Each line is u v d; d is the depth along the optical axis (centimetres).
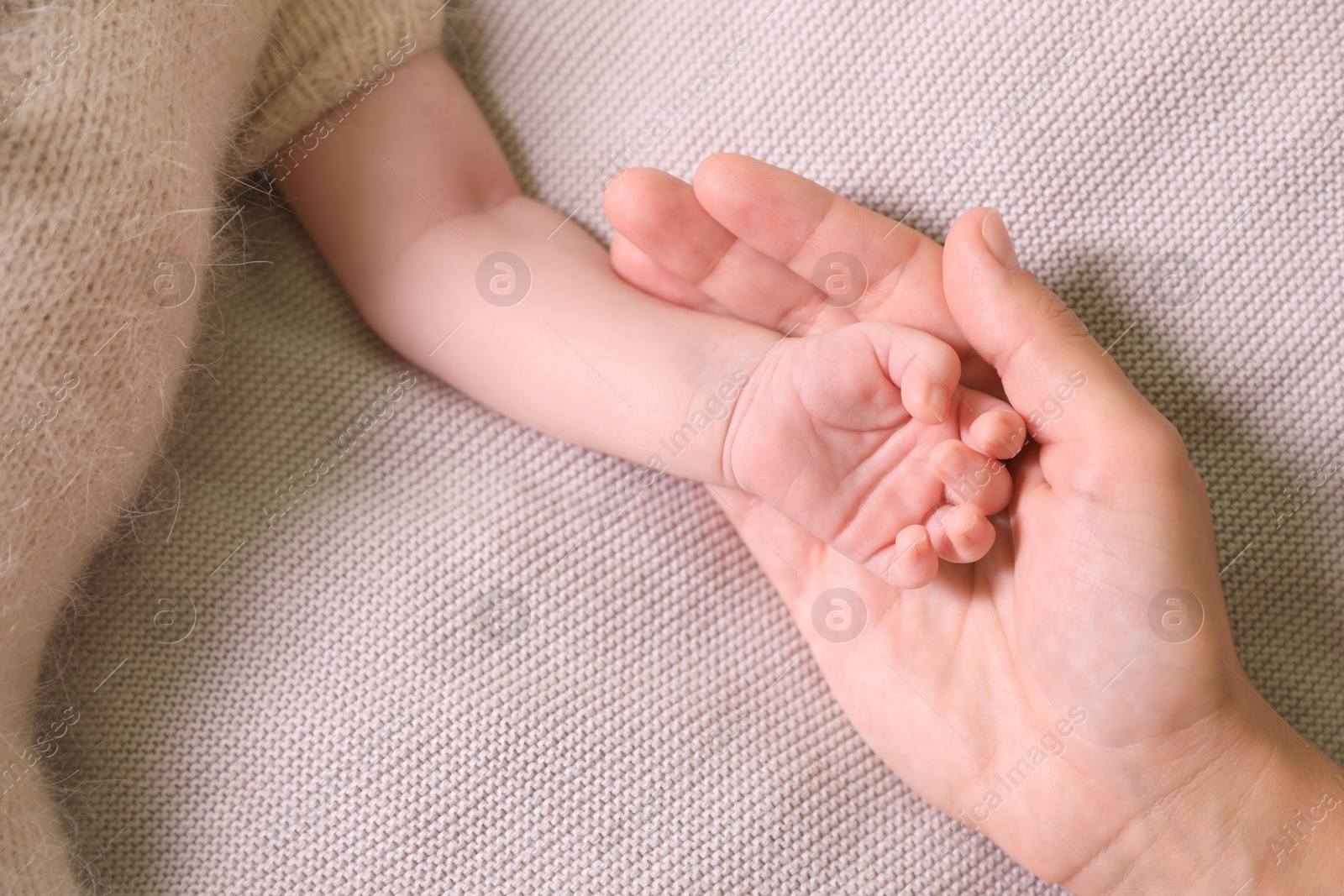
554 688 58
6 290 54
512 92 61
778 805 58
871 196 59
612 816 58
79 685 59
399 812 58
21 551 55
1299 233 58
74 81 54
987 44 58
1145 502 54
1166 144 58
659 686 59
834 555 58
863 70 59
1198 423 58
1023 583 56
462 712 58
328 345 60
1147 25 58
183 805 58
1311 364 58
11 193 54
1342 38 57
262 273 60
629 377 58
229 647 59
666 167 60
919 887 57
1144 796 56
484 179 60
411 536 59
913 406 55
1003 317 55
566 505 59
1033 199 58
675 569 59
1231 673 55
